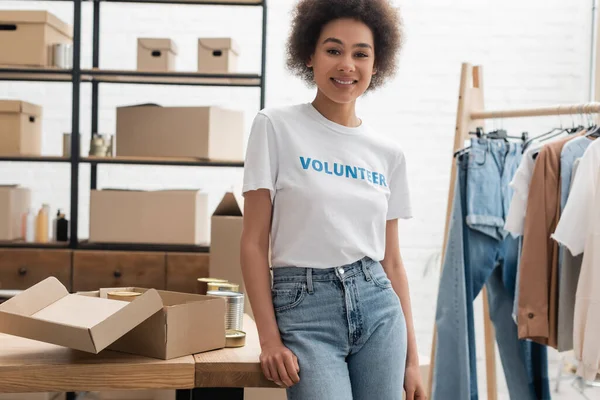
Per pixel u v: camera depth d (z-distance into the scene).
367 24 1.72
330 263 1.62
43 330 1.53
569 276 2.74
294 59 1.82
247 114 4.72
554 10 4.84
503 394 4.35
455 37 4.84
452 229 3.05
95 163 4.16
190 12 4.71
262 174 1.63
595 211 2.55
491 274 3.21
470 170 3.02
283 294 1.63
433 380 3.07
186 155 4.02
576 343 2.59
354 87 1.69
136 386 1.53
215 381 1.56
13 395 3.19
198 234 4.09
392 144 1.79
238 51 4.26
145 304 1.54
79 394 3.59
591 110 2.80
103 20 4.67
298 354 1.57
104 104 4.65
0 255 3.96
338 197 1.64
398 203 1.82
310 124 1.69
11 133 4.03
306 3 1.76
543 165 2.78
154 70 4.09
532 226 2.79
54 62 4.12
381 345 1.64
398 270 1.83
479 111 3.18
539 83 4.84
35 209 4.64
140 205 4.01
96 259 3.98
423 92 4.83
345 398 1.56
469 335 3.07
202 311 1.64
